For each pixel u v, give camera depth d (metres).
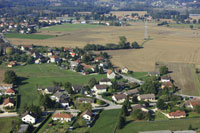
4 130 156.75
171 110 181.00
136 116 171.62
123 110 175.62
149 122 167.62
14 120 167.75
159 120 170.25
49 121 167.88
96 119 171.75
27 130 153.12
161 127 160.62
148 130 157.25
